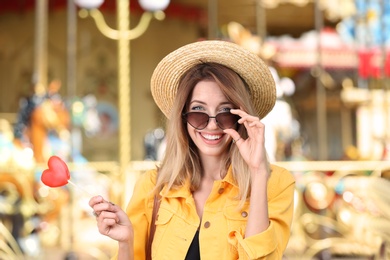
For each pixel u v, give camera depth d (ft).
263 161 8.64
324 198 26.07
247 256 8.48
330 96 40.93
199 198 9.45
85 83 40.96
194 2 40.65
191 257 9.08
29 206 25.13
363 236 23.98
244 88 9.39
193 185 9.47
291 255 24.66
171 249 9.15
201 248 8.98
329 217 26.05
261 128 8.68
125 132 25.11
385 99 28.66
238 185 9.15
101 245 26.43
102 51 41.14
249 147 8.73
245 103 9.29
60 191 26.12
